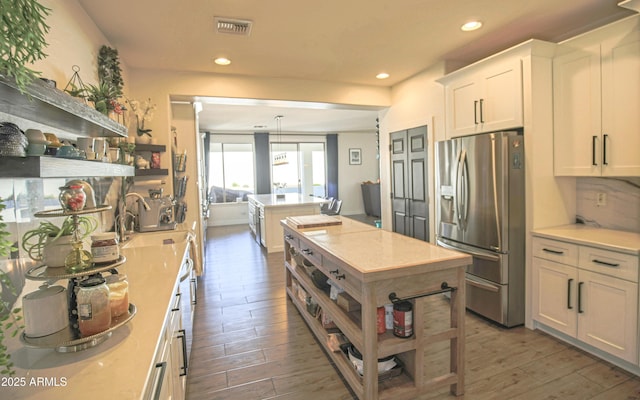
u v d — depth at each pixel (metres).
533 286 2.78
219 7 2.34
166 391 1.24
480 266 2.98
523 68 2.73
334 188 10.21
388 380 1.95
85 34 2.29
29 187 1.36
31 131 1.08
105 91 2.01
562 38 3.06
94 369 0.89
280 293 3.87
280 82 4.11
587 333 2.38
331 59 3.49
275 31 2.76
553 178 2.83
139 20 2.48
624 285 2.14
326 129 9.60
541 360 2.35
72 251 1.09
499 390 2.05
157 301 1.33
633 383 2.08
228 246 6.44
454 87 3.39
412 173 4.34
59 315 1.01
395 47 3.23
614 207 2.73
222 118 7.06
